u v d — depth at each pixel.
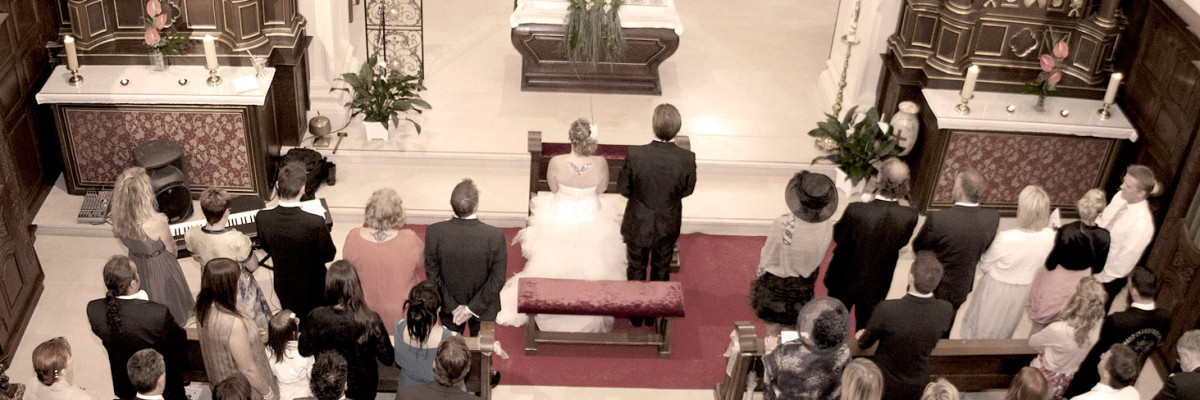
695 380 6.91
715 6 12.35
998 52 8.41
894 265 6.16
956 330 7.53
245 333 5.13
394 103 9.01
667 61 10.95
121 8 8.05
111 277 5.01
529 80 10.16
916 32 8.57
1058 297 6.04
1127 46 8.30
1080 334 5.45
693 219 8.54
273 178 8.70
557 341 6.99
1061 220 8.84
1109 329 5.53
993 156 8.42
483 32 11.31
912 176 8.92
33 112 8.02
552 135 9.42
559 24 9.76
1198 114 7.01
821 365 5.03
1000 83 8.51
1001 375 6.08
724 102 10.20
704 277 7.97
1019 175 8.55
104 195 8.24
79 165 8.20
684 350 7.16
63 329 7.10
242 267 6.14
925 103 8.57
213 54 7.86
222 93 7.85
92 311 5.09
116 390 5.34
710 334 7.34
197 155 8.25
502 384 6.75
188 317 6.61
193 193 8.46
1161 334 5.50
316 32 8.85
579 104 9.98
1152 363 7.25
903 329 5.15
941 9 8.35
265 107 8.32
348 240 5.75
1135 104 8.17
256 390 5.36
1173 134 7.44
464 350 4.52
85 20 7.93
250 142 8.20
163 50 7.99
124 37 8.17
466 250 5.75
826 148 9.36
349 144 9.05
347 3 10.12
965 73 8.48
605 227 7.25
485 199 8.68
